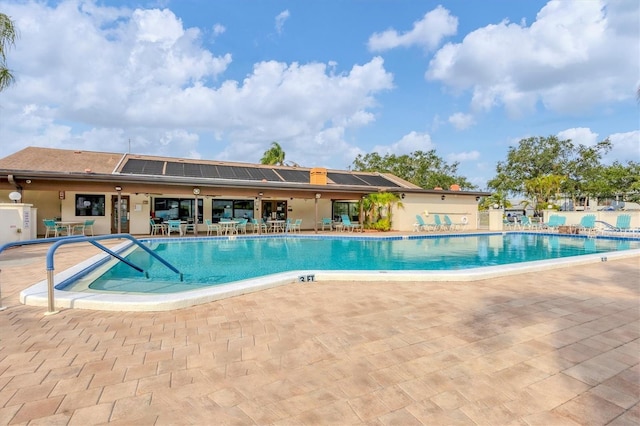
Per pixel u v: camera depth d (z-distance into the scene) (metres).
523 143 36.56
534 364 2.88
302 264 10.60
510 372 2.74
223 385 2.52
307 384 2.54
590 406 2.28
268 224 20.61
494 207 27.69
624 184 31.02
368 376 2.66
